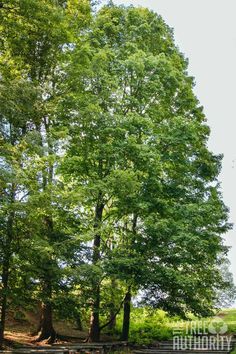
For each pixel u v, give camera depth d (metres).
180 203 22.83
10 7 15.40
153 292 21.69
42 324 19.83
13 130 14.91
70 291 17.78
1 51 17.27
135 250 20.64
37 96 15.98
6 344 16.50
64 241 16.55
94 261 19.14
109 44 24.53
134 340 23.80
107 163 21.36
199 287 23.09
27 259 14.33
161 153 23.06
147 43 25.38
